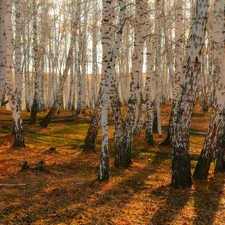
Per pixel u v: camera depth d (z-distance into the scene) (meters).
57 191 8.40
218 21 10.16
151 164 12.60
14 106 13.88
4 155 12.40
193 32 8.71
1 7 8.09
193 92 8.88
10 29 13.05
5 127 19.22
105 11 10.04
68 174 10.38
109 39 10.15
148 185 9.56
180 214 7.32
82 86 30.62
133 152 14.56
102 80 13.76
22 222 6.40
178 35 15.26
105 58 10.12
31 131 19.00
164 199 8.34
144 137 18.77
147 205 7.87
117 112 11.49
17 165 10.88
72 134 18.92
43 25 36.22
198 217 7.16
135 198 8.37
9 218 6.53
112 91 11.31
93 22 35.00
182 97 9.01
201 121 25.73
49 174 10.15
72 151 14.11
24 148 13.90
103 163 9.58
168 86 44.72
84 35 31.14
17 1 15.62
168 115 28.70
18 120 13.95
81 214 7.00
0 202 7.37
